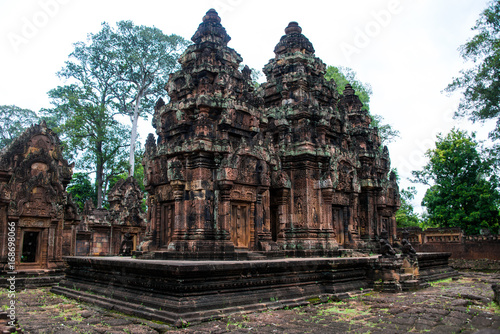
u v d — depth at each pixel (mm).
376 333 9586
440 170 39562
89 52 41812
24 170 20422
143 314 11305
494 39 29141
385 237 18281
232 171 17250
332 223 23922
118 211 33594
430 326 10266
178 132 18156
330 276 15734
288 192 22141
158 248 18656
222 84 18344
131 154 42688
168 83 19969
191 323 10414
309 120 23016
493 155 31688
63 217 22000
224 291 12148
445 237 33781
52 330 9867
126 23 41875
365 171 28484
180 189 17125
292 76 23547
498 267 28125
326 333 9586
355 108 30156
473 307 13102
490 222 36906
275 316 11562
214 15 20312
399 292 16906
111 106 45094
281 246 21500
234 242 17875
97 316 11695
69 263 17234
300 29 25375
